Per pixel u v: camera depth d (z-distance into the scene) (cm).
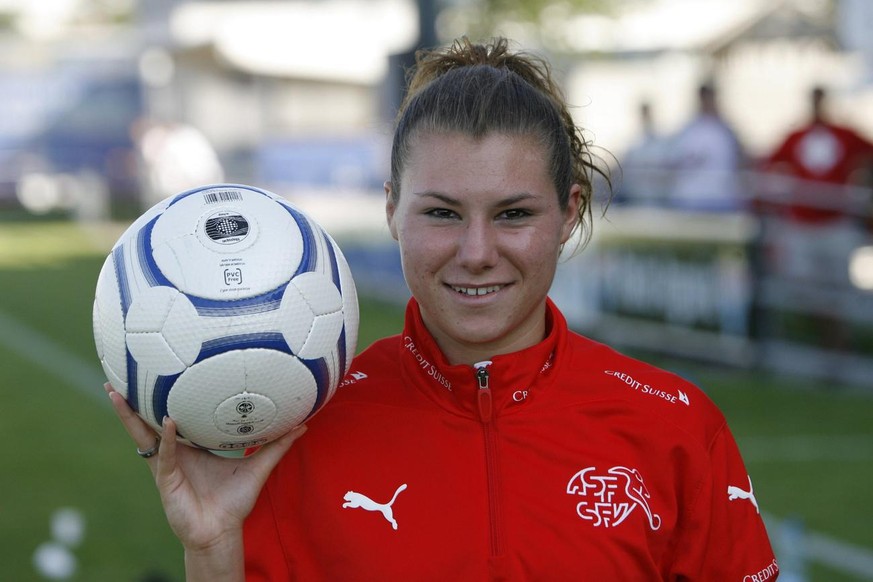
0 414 825
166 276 192
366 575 204
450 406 214
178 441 205
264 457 209
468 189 196
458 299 202
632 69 1911
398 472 211
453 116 199
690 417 217
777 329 873
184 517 203
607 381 219
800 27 1844
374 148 1230
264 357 192
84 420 805
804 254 858
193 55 2178
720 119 923
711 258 884
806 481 625
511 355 212
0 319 1228
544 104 206
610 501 206
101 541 543
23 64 2336
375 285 1261
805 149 859
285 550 211
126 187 2278
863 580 480
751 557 216
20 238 1975
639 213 928
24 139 2327
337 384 208
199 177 2092
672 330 918
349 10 2147
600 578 201
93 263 1664
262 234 196
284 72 2100
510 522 204
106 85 2311
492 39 248
